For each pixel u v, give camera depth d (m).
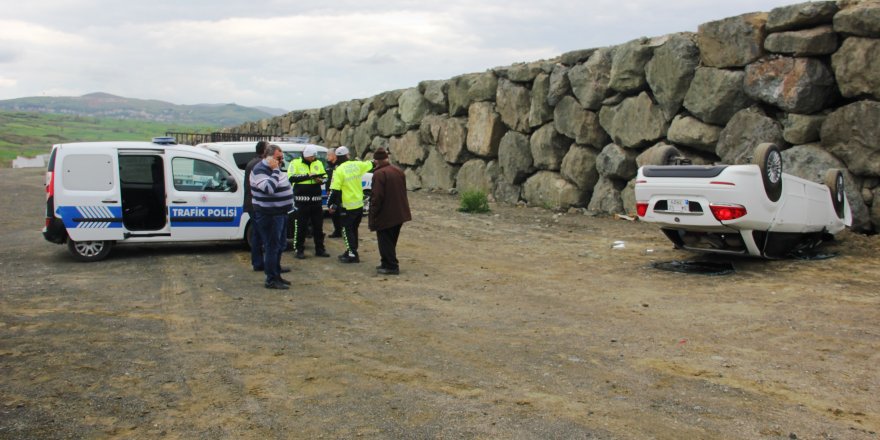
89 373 5.43
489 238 12.62
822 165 10.62
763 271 8.88
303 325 6.90
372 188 9.36
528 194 17.38
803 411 4.57
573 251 11.08
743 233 8.71
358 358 5.84
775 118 11.55
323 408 4.75
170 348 6.11
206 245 11.98
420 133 22.47
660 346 6.03
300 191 10.59
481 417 4.56
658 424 4.41
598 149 15.46
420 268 9.92
